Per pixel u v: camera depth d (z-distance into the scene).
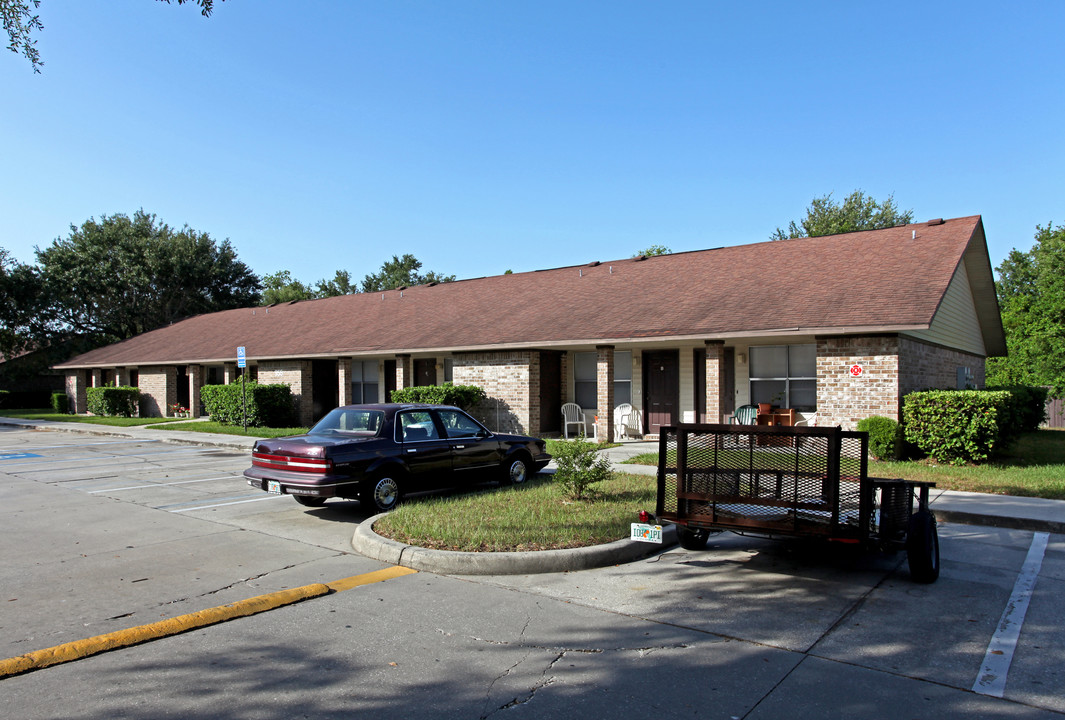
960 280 19.20
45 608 5.64
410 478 9.96
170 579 6.49
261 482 9.42
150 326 47.94
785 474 6.33
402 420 10.10
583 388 20.98
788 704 4.03
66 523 9.04
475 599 5.98
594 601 5.95
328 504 10.48
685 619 5.50
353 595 6.08
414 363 24.59
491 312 22.61
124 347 36.41
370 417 10.07
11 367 44.25
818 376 14.55
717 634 5.18
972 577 6.68
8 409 44.41
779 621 5.46
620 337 17.00
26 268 42.91
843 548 7.68
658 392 19.77
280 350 26.03
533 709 3.96
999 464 13.32
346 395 24.28
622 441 18.64
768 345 17.69
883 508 6.56
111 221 47.50
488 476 11.24
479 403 20.45
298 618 5.48
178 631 5.15
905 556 7.52
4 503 10.52
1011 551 7.68
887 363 13.80
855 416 14.16
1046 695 4.16
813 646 4.94
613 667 4.56
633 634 5.17
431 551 6.93
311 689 4.21
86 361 36.12
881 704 4.03
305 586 6.23
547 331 19.06
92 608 5.64
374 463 9.44
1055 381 27.59
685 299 18.23
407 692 4.18
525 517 8.36
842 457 6.45
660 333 16.42
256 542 8.00
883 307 14.05
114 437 23.16
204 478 13.22
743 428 6.51
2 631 5.12
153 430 24.05
